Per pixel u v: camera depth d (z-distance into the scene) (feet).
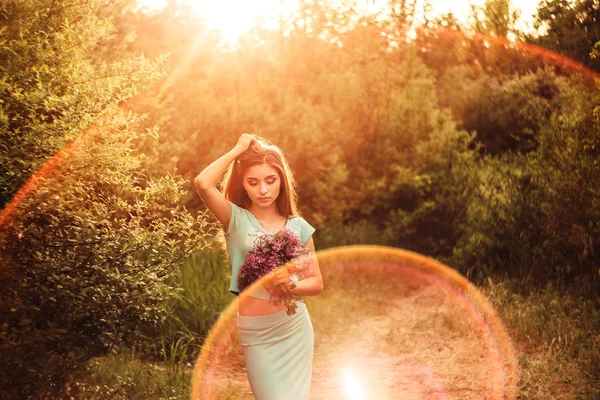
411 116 41.86
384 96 42.14
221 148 33.12
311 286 11.48
